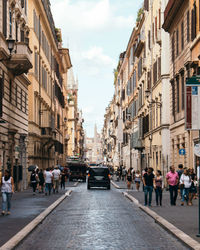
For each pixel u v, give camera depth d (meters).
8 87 34.94
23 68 35.25
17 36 38.97
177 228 14.82
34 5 50.78
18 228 15.20
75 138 151.50
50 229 15.66
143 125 62.09
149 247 11.98
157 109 50.75
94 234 14.38
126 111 85.25
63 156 95.00
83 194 37.12
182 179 24.72
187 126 14.02
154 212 20.23
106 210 22.72
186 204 25.38
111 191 42.47
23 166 43.78
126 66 88.50
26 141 44.09
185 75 35.97
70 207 24.44
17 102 39.19
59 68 83.44
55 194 35.84
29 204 25.23
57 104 77.88
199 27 31.39
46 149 62.12
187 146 35.75
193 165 33.75
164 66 46.09
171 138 42.84
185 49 35.84
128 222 17.62
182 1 35.88
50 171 34.66
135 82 72.75
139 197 31.27
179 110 38.94
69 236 14.02
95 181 46.12
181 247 12.02
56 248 11.92
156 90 51.09
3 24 32.34
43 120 59.72
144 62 61.34
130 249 11.65
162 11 46.62
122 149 98.69
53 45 69.81
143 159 64.81
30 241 13.17
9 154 35.97
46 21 58.91
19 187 40.34
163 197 31.56
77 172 72.06
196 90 14.02
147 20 58.88
